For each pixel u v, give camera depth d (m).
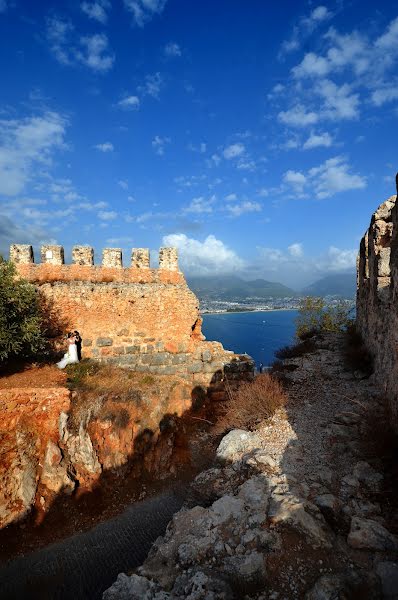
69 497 11.81
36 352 15.21
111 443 13.31
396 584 5.61
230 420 13.52
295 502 7.33
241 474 9.28
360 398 12.51
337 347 20.03
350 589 5.61
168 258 19.58
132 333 17.97
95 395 13.68
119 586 6.49
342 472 8.64
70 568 9.82
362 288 18.69
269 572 6.18
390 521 6.88
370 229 16.16
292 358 19.23
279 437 10.60
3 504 10.91
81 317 17.23
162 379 16.80
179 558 6.81
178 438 15.55
